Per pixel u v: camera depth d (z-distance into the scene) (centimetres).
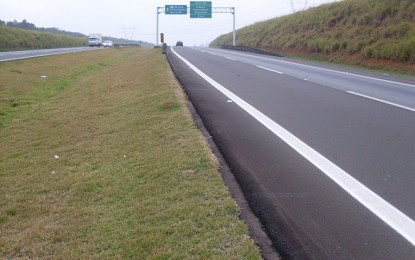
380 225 438
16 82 2008
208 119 928
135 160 697
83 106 1370
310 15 4597
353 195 514
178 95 1227
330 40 3562
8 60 2948
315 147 716
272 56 4066
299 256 383
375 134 809
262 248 395
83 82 2112
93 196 577
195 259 381
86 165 735
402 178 572
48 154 853
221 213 462
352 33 3341
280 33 5138
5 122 1230
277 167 614
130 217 484
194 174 585
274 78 1812
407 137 787
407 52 2498
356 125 884
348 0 4072
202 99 1193
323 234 420
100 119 1125
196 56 3581
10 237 478
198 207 479
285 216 458
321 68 2492
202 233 425
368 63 2805
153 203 511
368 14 3328
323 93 1355
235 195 512
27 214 543
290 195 514
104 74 2431
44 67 2723
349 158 657
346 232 424
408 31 2723
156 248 407
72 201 571
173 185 555
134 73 2144
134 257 399
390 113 1020
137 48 7075
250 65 2611
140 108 1141
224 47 6675
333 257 381
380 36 2959
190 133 802
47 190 629
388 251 389
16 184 675
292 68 2438
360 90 1443
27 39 6294
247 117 955
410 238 412
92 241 442
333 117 966
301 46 4088
